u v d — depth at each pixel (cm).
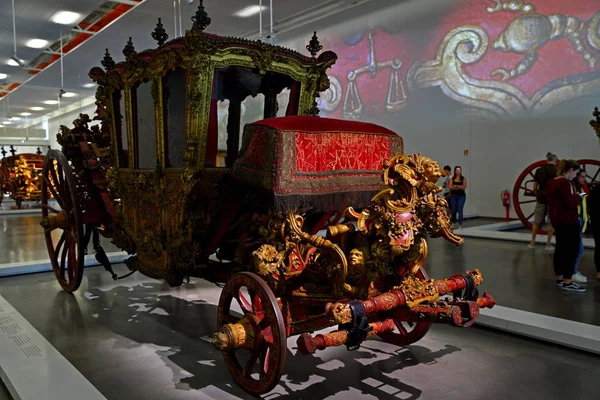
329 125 264
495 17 953
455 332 365
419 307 247
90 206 452
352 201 260
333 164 256
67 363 302
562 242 486
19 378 278
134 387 278
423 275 294
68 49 923
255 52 329
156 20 785
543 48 902
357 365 303
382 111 1100
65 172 434
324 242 246
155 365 310
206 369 303
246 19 841
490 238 838
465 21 988
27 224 1130
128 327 386
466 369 296
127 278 556
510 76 949
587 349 320
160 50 328
